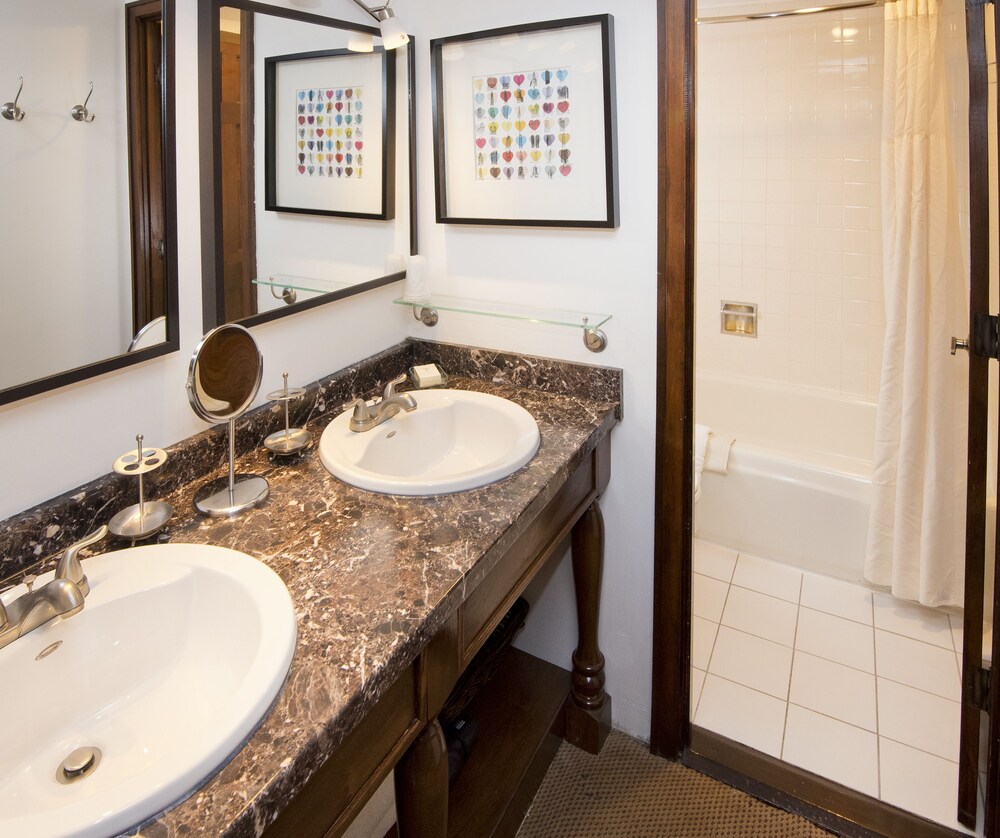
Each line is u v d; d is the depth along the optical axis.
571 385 1.69
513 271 1.70
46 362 1.04
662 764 1.80
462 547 1.07
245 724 0.72
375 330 1.76
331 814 0.83
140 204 1.15
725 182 2.85
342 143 1.55
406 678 0.95
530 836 1.61
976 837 1.56
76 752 0.85
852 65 2.52
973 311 1.37
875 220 2.62
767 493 2.53
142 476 1.12
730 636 2.23
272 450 1.35
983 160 1.30
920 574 2.23
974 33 1.28
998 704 1.42
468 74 1.61
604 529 1.76
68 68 1.01
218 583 0.96
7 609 0.83
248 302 1.38
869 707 1.94
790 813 1.65
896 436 2.22
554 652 1.97
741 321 2.98
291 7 1.37
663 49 1.39
